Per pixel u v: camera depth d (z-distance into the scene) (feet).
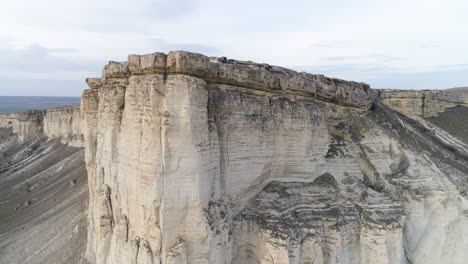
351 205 93.86
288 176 97.14
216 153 80.43
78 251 117.08
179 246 71.97
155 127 73.36
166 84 73.26
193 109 73.10
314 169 98.53
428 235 104.12
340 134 111.34
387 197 97.14
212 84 83.97
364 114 119.65
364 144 110.83
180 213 73.00
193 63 74.90
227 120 83.97
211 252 75.20
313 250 82.94
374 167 107.65
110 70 92.32
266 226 81.92
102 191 93.91
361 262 90.68
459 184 111.34
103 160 96.73
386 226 89.45
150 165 73.15
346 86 114.62
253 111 89.76
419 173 109.70
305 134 96.43
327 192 95.20
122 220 82.33
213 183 79.41
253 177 90.02
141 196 75.20
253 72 91.20
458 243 105.19
